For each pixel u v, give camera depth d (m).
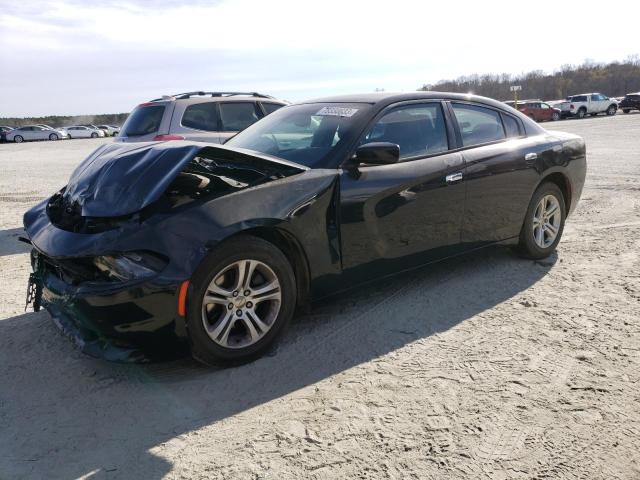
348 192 3.49
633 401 2.64
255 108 8.02
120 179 3.14
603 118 36.25
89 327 2.84
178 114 7.30
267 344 3.19
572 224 6.41
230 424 2.55
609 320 3.59
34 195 10.53
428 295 4.16
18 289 4.57
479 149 4.34
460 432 2.44
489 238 4.47
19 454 2.36
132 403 2.76
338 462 2.26
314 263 3.36
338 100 4.24
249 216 3.02
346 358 3.18
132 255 2.77
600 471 2.17
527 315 3.73
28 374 3.07
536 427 2.46
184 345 2.91
